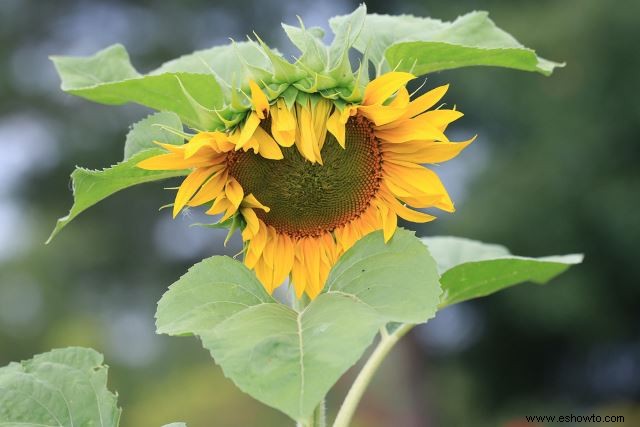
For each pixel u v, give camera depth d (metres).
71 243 24.20
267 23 23.55
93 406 3.33
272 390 2.43
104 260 24.36
